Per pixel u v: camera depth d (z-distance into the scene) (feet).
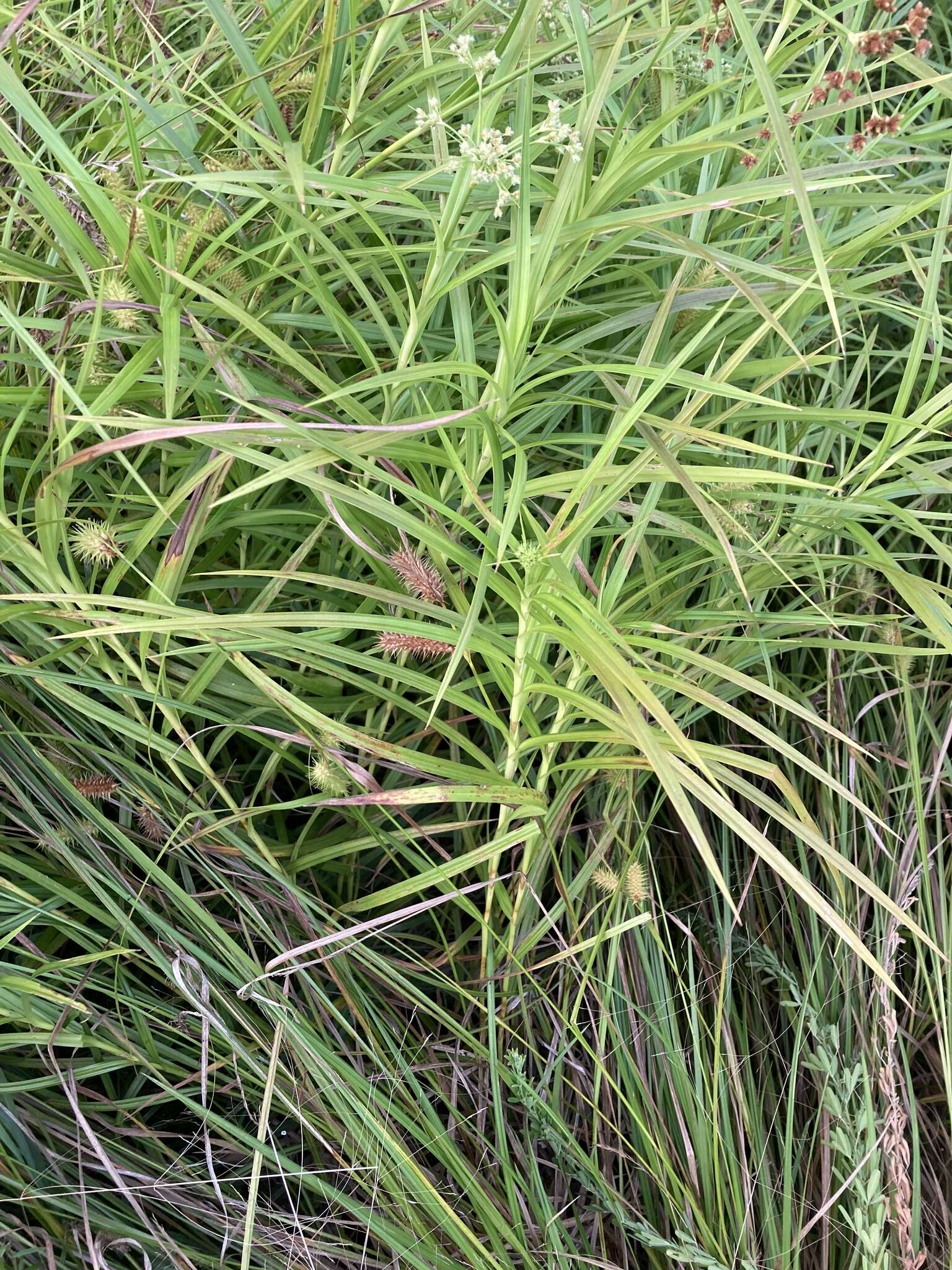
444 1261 1.77
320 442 1.44
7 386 1.57
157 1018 1.83
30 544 1.63
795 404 2.13
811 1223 1.84
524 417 1.87
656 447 1.41
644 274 1.85
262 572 1.58
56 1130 1.78
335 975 1.82
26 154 1.86
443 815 2.10
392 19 1.68
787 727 2.26
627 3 1.82
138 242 1.60
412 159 2.08
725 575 2.00
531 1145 1.88
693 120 2.21
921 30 1.58
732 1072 1.96
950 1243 2.00
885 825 1.88
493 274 1.98
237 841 1.82
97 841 1.84
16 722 1.87
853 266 1.92
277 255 1.84
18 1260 1.66
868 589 2.09
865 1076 1.89
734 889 2.17
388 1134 1.74
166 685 1.77
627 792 2.00
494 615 2.03
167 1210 1.78
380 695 1.73
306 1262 1.79
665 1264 1.92
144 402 1.78
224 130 1.66
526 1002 1.96
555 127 1.48
